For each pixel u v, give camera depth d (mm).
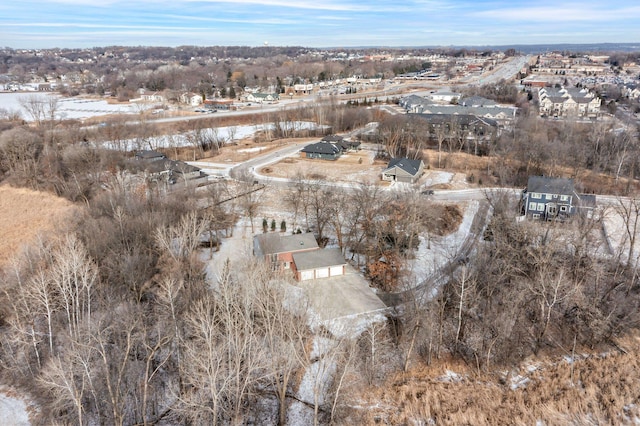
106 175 95250
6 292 47812
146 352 43906
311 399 41031
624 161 100688
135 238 58188
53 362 36156
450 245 69750
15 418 39344
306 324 46812
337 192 86875
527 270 54688
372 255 64375
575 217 69938
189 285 48375
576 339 48656
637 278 57750
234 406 39031
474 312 50688
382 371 44500
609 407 40500
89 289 45812
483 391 42500
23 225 77688
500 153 111688
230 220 77000
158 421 38406
